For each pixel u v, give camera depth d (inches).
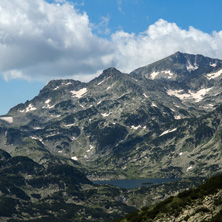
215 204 5920.3
